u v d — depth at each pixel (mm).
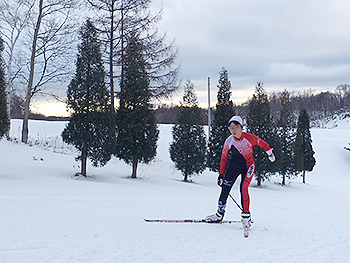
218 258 4230
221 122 21344
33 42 22047
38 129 33688
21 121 39281
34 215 6297
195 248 4652
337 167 38750
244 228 5566
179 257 4207
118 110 16516
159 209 7934
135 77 16516
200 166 19000
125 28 23625
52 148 22047
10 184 10570
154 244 4754
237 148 6156
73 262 3850
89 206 7703
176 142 19188
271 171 22219
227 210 8688
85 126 14727
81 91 14695
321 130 60031
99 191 10836
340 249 4953
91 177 14930
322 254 4633
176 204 9078
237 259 4227
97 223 5910
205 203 9750
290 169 26375
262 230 6070
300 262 4219
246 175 5906
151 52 24062
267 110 22406
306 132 30906
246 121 23109
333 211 9453
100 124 14859
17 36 22922
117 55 23250
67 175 14578
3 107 12875
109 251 4328
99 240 4828
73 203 8008
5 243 4457
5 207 6953
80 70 14820
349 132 56750
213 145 21500
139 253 4305
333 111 128125
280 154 22469
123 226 5793
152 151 16562
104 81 15102
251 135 6113
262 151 22078
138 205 8375
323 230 6332
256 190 19047
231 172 6270
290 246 5020
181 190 13922
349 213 9148
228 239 5266
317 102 139500
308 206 10656
